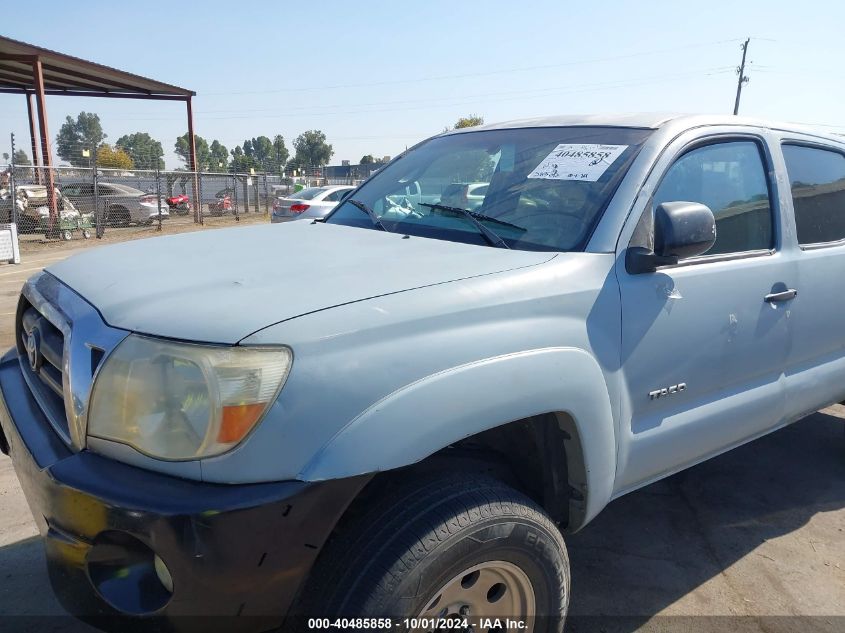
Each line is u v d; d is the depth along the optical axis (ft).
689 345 8.34
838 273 10.78
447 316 6.15
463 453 7.45
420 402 5.71
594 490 7.38
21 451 6.35
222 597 5.23
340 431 5.39
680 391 8.44
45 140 58.75
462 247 7.99
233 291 6.17
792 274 9.90
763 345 9.52
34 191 58.34
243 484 5.20
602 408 7.23
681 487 12.80
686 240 7.43
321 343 5.49
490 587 6.52
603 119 9.80
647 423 8.18
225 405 5.20
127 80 68.64
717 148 9.42
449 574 5.95
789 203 10.26
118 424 5.51
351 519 6.40
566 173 8.75
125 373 5.51
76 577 5.54
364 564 5.74
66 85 72.33
